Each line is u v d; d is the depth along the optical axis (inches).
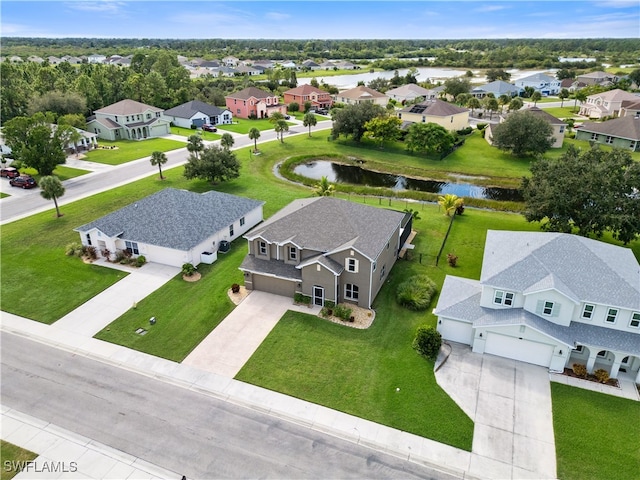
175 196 1663.4
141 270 1472.7
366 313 1246.3
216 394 968.9
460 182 2551.7
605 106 4040.4
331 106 4687.5
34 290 1353.3
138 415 912.9
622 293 1008.2
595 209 1460.4
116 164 2650.1
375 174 2733.8
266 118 4252.0
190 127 3690.9
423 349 1077.8
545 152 2920.8
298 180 2527.1
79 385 992.9
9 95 3540.8
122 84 4224.9
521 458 820.0
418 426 888.3
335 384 995.3
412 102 4626.0
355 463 812.0
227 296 1327.5
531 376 1016.2
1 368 1041.5
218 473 789.9
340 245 1247.5
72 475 786.2
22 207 1984.5
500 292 1076.5
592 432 870.4
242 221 1724.9
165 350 1103.6
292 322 1207.6
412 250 1615.4
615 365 992.9
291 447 842.8
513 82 6038.4
